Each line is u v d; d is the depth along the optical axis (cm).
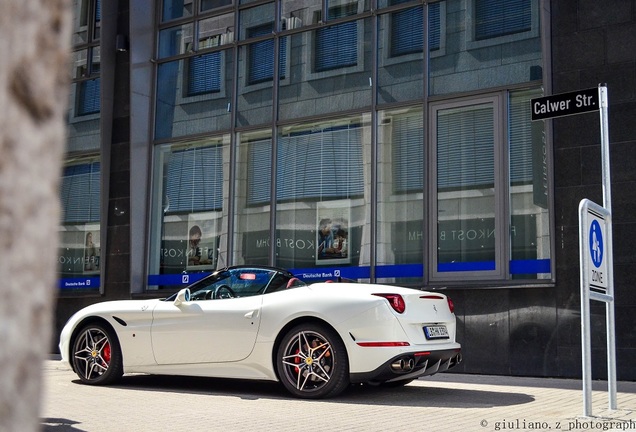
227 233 1216
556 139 945
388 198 1078
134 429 535
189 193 1266
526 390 784
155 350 778
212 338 746
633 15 912
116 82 1339
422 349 686
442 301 734
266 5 1222
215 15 1270
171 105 1300
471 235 1006
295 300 710
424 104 1055
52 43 69
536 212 963
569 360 902
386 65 1098
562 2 957
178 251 1265
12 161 65
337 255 1111
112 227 1312
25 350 64
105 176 1323
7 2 66
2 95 66
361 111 1109
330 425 546
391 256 1066
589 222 585
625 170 893
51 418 585
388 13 1102
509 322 946
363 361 672
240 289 768
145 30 1320
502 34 1009
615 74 914
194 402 679
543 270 948
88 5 1413
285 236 1161
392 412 615
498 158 998
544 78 955
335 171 1129
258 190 1198
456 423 555
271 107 1195
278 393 748
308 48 1170
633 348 862
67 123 1396
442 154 1040
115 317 805
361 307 677
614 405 614
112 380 806
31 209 66
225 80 1249
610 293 619
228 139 1235
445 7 1056
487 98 1014
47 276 66
